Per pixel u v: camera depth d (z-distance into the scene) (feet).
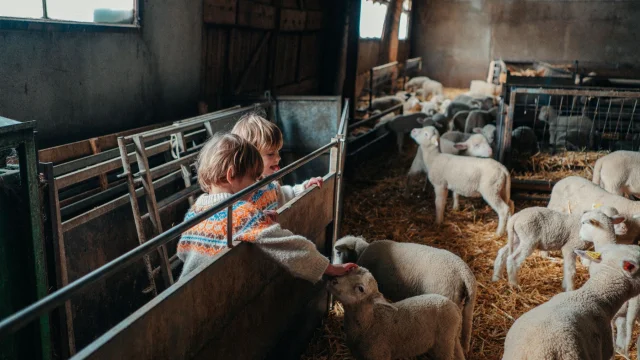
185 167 14.48
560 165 23.77
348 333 9.76
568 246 14.46
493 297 14.57
